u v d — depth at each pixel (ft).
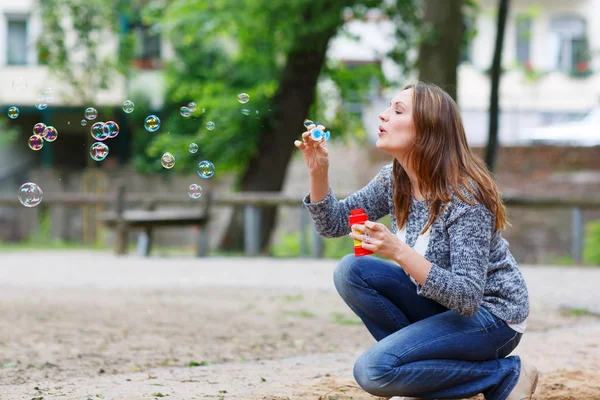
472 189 12.39
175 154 68.49
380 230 11.87
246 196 53.01
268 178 64.64
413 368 12.44
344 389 16.17
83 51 85.20
